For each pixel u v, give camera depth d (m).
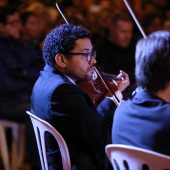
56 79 5.53
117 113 4.54
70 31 5.61
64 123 5.39
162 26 11.27
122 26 9.45
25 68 9.43
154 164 4.24
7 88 9.33
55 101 5.39
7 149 9.62
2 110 9.27
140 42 4.36
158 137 4.20
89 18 12.23
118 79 6.64
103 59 9.38
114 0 12.92
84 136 5.37
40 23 9.98
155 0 14.43
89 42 5.65
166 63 4.18
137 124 4.30
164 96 4.29
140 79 4.30
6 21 9.59
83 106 5.39
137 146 4.30
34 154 8.84
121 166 4.57
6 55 9.43
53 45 5.60
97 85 6.52
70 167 5.36
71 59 5.58
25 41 9.69
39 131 5.54
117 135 4.46
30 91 9.44
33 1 12.15
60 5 6.82
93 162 5.55
